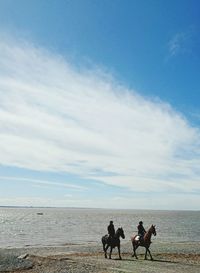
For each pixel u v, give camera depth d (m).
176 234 81.00
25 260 28.25
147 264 27.08
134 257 32.19
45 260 28.69
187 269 24.75
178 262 28.41
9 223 126.88
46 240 62.25
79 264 26.64
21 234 76.00
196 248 42.66
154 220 178.25
